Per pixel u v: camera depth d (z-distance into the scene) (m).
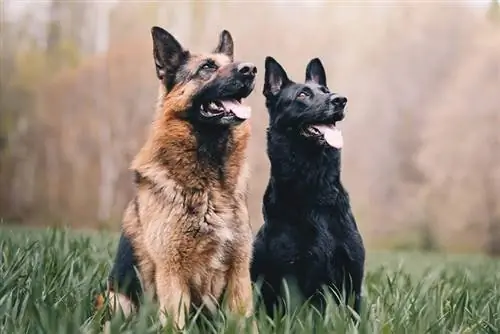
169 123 5.20
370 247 27.67
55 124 33.78
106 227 12.38
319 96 5.85
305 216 5.58
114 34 33.78
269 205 5.77
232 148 5.27
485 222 26.02
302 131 5.78
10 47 32.81
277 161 5.81
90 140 34.34
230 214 5.11
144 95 34.09
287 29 31.89
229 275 5.12
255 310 5.24
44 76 33.47
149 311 4.49
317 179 5.62
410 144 30.33
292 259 5.55
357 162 30.89
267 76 6.21
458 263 11.05
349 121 31.44
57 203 33.81
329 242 5.53
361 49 32.19
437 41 30.50
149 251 4.96
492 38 28.69
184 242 4.96
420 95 30.78
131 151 34.31
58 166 33.91
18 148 33.34
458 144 26.92
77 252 6.72
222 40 5.96
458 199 26.34
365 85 31.89
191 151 5.11
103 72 34.03
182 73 5.38
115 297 4.81
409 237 27.27
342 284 5.52
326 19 32.12
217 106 5.33
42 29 33.28
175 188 5.02
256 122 26.48
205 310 5.05
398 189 29.50
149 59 33.88
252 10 31.77
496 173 26.25
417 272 9.53
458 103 27.42
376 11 32.00
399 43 31.69
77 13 33.53
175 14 32.50
